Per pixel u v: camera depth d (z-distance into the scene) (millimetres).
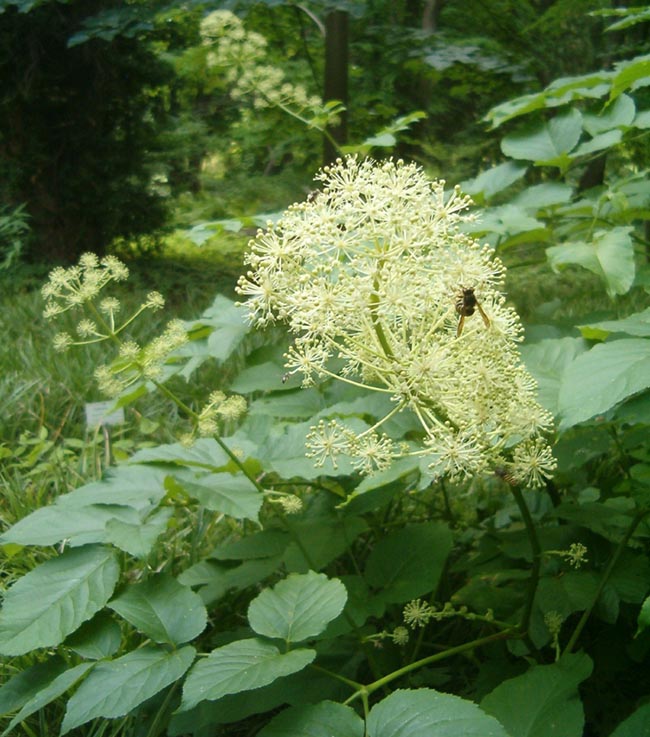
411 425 552
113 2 2184
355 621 546
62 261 2350
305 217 458
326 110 875
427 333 460
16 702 509
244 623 701
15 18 2125
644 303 1485
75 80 2293
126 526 524
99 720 602
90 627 517
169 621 493
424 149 2143
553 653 627
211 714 542
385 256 439
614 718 603
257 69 890
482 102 2346
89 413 1079
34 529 542
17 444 1073
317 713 418
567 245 609
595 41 2086
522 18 2164
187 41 2375
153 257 2514
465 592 652
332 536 621
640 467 611
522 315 1604
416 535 605
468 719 387
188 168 2729
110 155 2357
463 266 440
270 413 651
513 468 465
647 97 949
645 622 389
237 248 2584
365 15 1979
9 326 1500
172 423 1101
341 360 642
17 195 2332
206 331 688
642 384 394
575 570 616
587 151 696
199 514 781
